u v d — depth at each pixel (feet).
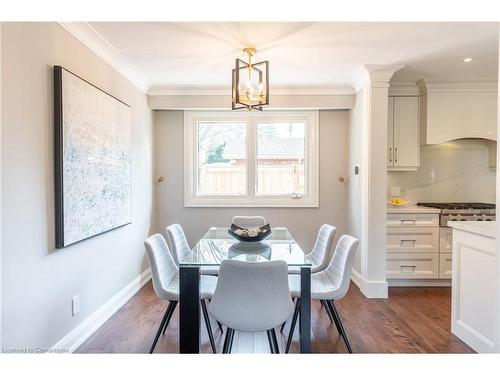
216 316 5.47
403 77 11.37
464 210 11.39
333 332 8.09
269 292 5.31
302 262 6.34
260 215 13.61
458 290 7.68
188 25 7.36
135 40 8.14
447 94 11.81
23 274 5.55
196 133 13.61
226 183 13.78
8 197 5.22
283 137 13.70
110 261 9.04
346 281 6.81
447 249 11.43
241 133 13.73
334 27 7.50
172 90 12.62
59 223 6.39
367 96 10.69
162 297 6.83
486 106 11.82
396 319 8.86
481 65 10.15
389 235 11.50
